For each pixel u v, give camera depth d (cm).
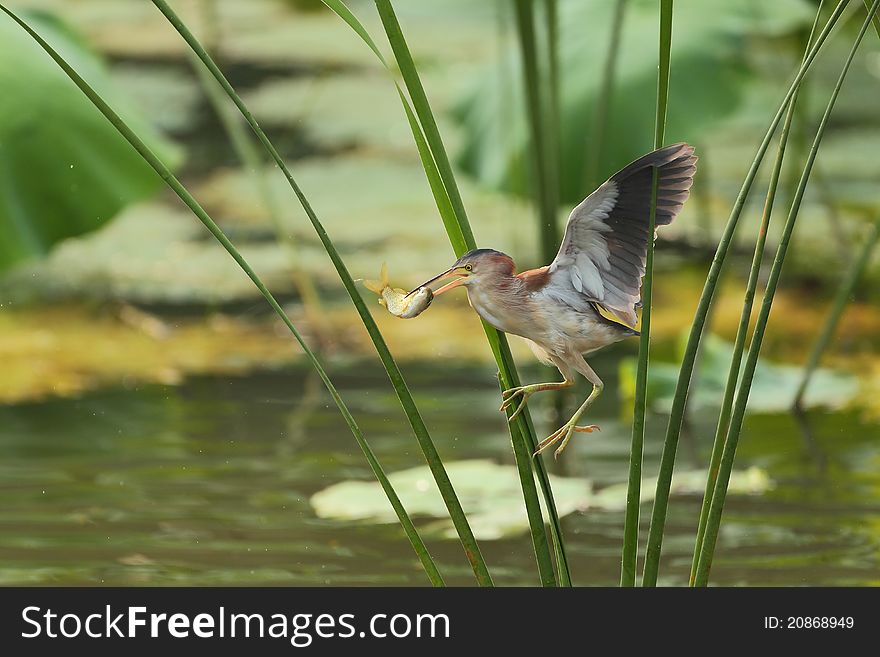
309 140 1689
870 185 1588
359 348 1191
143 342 1192
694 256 1423
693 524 792
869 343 1193
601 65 1134
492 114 1190
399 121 1761
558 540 494
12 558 730
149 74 1880
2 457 902
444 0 1351
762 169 1535
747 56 1555
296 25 2173
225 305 1284
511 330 494
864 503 816
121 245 1426
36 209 924
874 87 1956
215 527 784
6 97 936
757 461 901
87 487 848
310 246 1390
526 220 1452
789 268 1377
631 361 1099
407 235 1404
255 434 961
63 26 1030
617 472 888
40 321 1242
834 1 1126
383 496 823
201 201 1505
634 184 458
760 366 1110
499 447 926
